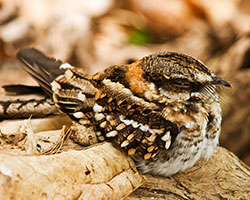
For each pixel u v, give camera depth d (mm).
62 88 6121
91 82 6137
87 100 5938
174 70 5562
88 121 5914
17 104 6602
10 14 13016
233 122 9125
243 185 6020
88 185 4953
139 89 5773
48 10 13117
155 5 14383
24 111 6598
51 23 12844
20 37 12508
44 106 6637
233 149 9430
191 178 6176
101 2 13766
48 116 6703
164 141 5637
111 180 5262
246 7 14055
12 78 11250
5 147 5527
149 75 5723
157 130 5617
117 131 5688
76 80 6168
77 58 12289
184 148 5805
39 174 4512
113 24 13484
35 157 4738
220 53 9992
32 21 12867
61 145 5590
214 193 5824
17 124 6320
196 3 14266
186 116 5730
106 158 5406
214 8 14227
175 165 5918
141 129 5617
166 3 14445
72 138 5973
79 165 4992
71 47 12383
